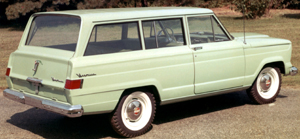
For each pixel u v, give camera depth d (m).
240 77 5.90
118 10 5.06
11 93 5.03
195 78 5.36
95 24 4.50
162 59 4.98
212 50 5.49
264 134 4.98
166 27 5.15
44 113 6.05
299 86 7.79
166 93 5.10
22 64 4.93
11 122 5.55
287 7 28.27
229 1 28.59
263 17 21.98
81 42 4.37
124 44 4.74
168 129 5.22
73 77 4.23
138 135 4.94
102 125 5.44
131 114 4.86
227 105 6.47
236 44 5.80
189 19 5.38
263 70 6.31
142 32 4.89
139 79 4.79
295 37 14.66
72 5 22.34
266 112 6.00
